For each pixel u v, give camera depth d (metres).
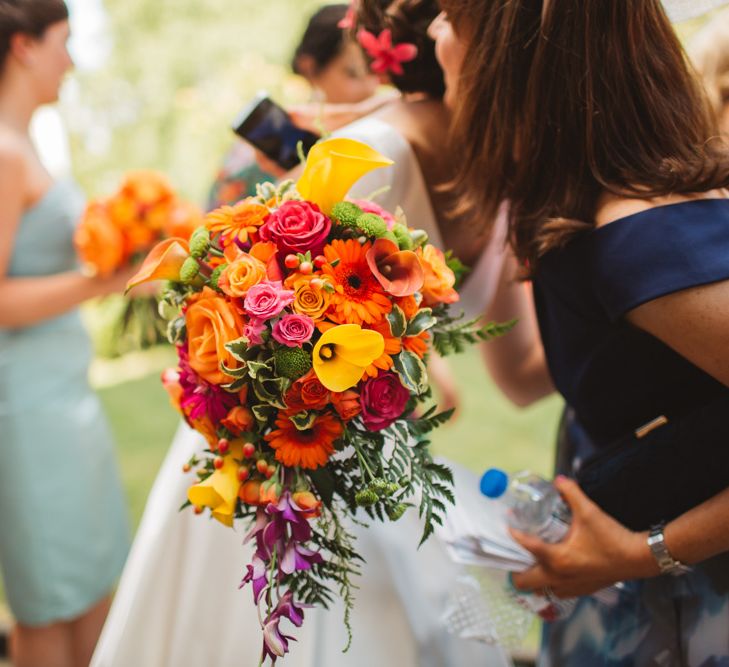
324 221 1.02
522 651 2.23
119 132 6.23
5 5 1.90
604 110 1.10
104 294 2.07
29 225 2.04
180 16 6.28
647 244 1.05
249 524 1.15
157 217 2.03
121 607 1.50
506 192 1.23
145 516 1.54
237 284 0.97
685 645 1.25
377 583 1.36
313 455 1.01
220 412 1.05
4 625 2.48
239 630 1.37
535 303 1.28
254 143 1.50
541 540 1.25
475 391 4.59
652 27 1.10
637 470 1.19
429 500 1.05
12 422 2.09
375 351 0.95
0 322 2.01
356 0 1.43
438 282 1.08
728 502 1.11
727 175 1.06
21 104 2.01
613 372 1.19
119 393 4.81
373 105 1.57
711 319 1.01
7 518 2.11
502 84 1.15
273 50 6.11
